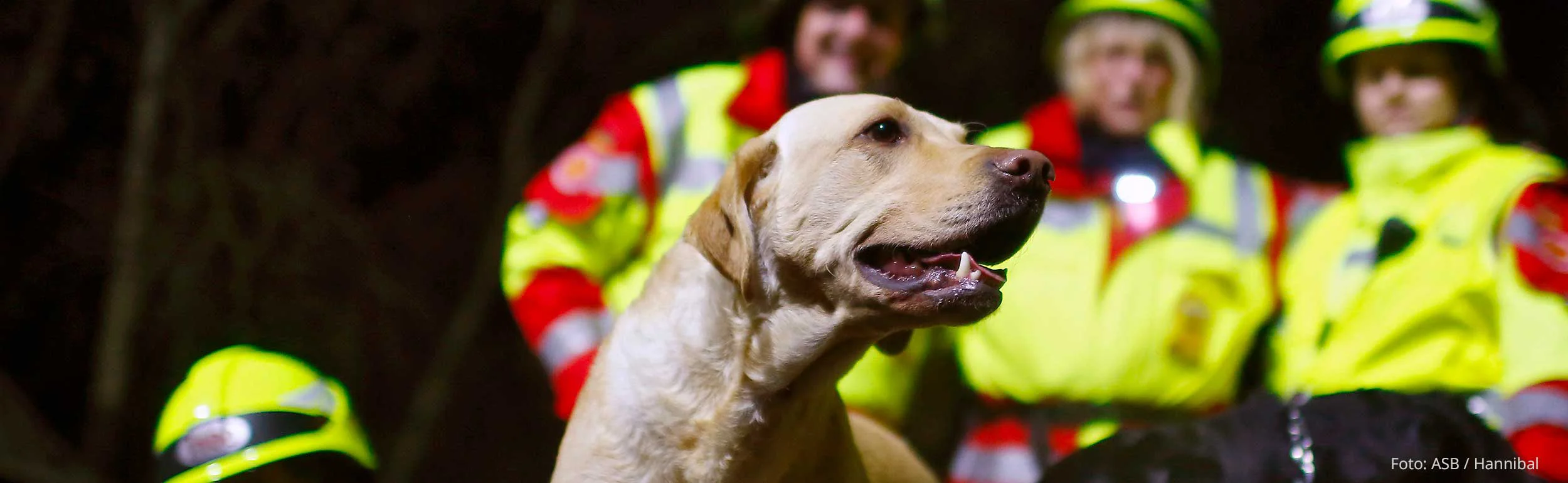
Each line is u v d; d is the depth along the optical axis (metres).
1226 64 8.84
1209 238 3.67
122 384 6.96
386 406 7.52
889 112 2.60
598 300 3.46
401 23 7.75
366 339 7.44
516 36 8.02
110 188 7.41
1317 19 8.69
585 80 8.15
